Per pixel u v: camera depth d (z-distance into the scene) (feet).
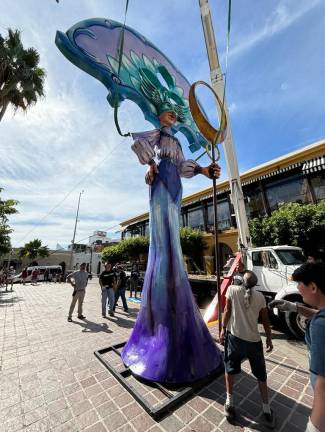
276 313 17.83
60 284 63.36
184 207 56.95
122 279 24.22
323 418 3.45
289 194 37.42
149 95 12.81
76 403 8.37
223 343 8.50
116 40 11.69
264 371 7.71
